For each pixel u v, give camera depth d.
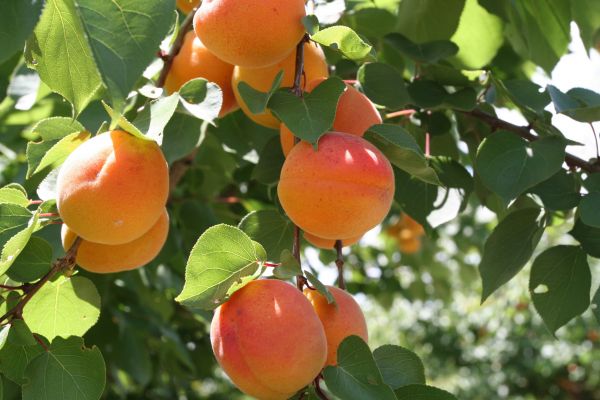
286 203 0.57
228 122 0.79
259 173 0.72
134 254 0.60
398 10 0.82
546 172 0.67
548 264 0.70
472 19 0.83
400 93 0.71
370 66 0.71
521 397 2.92
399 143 0.59
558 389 2.90
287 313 0.54
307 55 0.63
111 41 0.50
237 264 0.55
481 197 0.78
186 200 0.93
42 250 0.60
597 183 0.67
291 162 0.57
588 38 0.83
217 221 0.93
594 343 2.80
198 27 0.60
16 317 0.58
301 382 0.54
